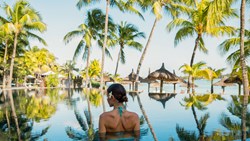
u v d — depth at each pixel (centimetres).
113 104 313
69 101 1023
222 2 1316
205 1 2283
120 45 3519
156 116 555
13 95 1508
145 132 341
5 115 583
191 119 498
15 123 469
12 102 966
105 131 307
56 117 552
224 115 554
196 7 2312
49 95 1509
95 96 1397
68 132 373
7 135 358
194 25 2344
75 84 4369
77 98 1216
